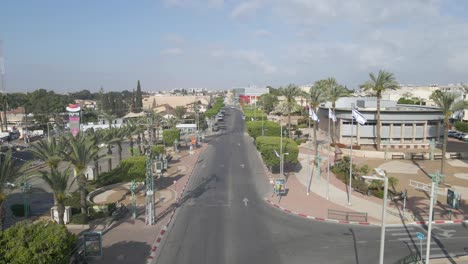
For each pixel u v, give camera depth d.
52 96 139.88
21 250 18.16
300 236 30.16
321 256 26.39
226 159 66.62
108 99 143.00
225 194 43.22
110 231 31.64
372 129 72.94
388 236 30.19
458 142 81.00
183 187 46.59
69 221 33.66
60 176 30.75
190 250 27.44
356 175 47.97
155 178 51.47
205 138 97.31
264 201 40.34
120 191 44.84
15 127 108.00
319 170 52.09
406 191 42.16
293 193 43.25
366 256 26.41
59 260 19.39
